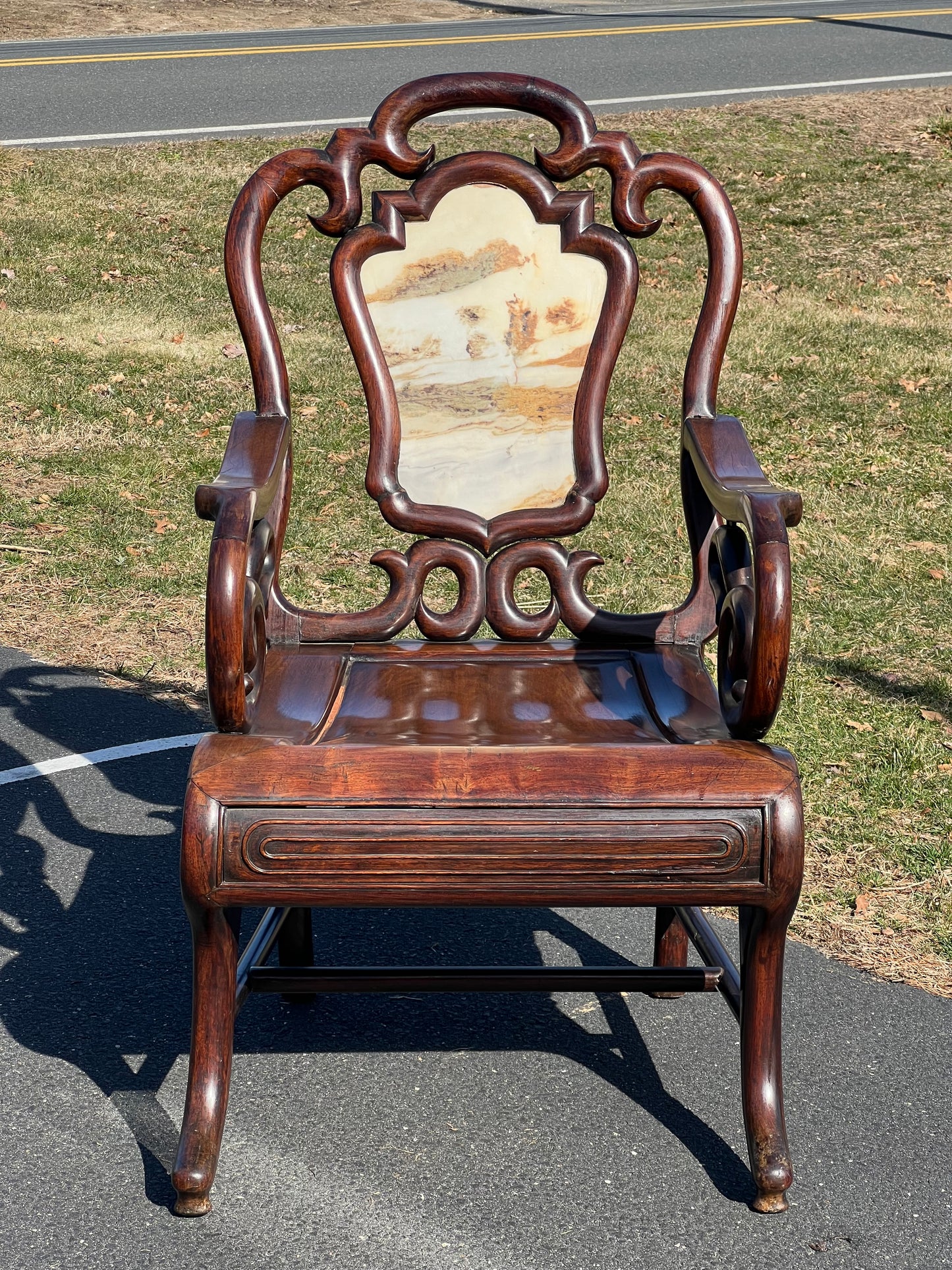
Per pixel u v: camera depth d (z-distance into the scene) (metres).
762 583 1.85
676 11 15.66
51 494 5.23
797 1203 1.98
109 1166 2.05
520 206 2.41
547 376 2.44
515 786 1.78
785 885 1.79
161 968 2.60
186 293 7.39
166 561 4.71
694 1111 2.20
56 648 4.09
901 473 5.45
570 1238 1.90
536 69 11.77
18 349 6.57
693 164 2.39
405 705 2.13
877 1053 2.34
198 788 1.78
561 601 2.44
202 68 12.15
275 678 2.21
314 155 2.37
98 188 8.69
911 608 4.32
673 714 2.07
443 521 2.44
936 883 2.85
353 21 15.50
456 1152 2.09
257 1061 2.33
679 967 2.18
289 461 2.37
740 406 6.09
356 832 1.77
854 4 15.89
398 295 2.42
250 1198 1.98
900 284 7.55
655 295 7.36
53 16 15.59
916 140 9.70
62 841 3.04
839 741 3.47
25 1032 2.38
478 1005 2.52
